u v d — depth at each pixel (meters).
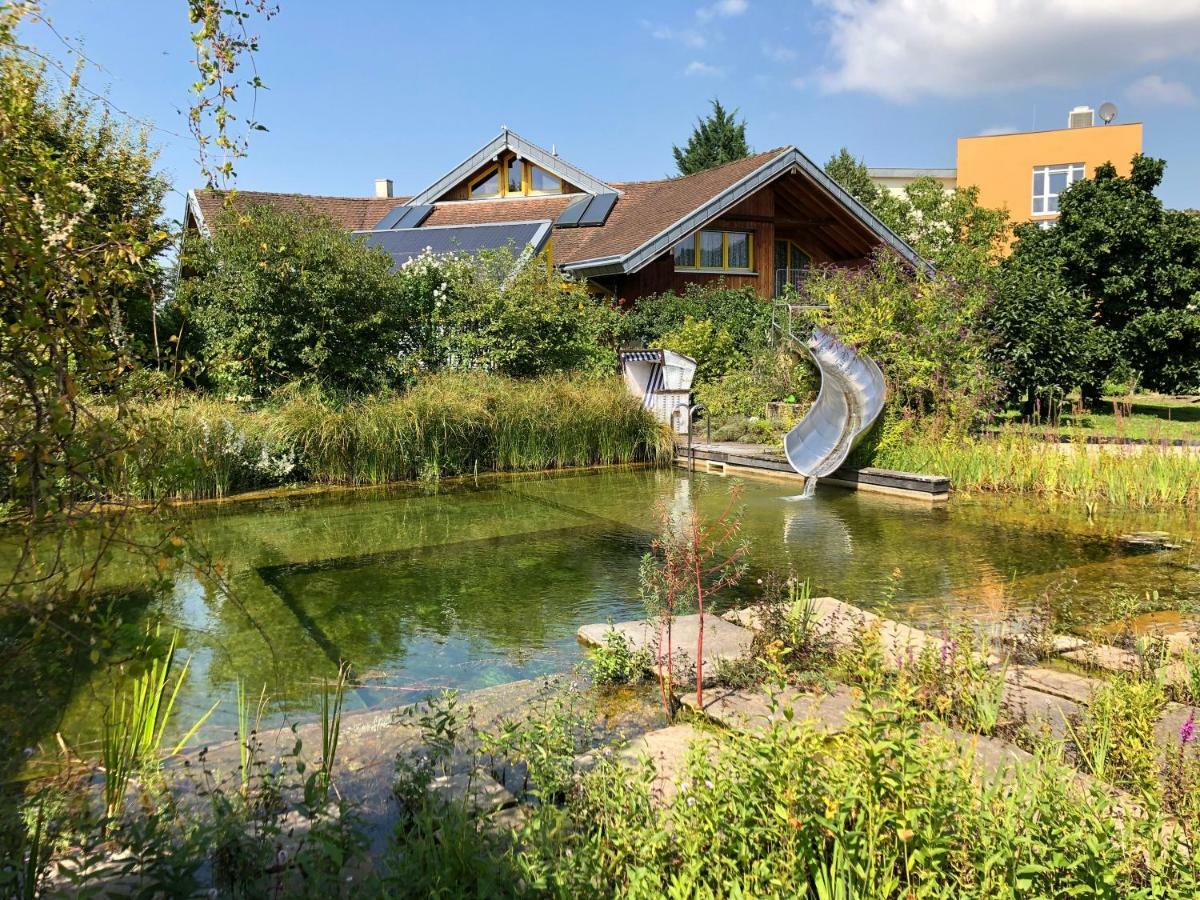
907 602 6.28
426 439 12.76
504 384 14.20
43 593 2.99
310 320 13.70
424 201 25.28
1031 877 2.14
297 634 5.61
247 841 2.49
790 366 15.83
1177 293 19.44
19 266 2.54
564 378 15.41
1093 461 11.15
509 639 5.53
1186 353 19.53
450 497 11.14
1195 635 5.15
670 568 4.84
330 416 12.05
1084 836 2.23
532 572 7.25
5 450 2.50
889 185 42.41
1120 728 3.34
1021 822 2.30
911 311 13.29
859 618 5.37
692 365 15.54
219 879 2.49
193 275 13.37
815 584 6.81
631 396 14.80
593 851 2.38
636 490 11.73
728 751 2.74
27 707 3.84
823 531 8.92
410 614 6.04
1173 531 8.87
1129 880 2.29
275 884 2.46
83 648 4.46
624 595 6.53
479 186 25.92
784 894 2.12
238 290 13.12
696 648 5.01
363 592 6.61
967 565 7.43
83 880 2.19
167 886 2.19
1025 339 15.33
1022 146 37.00
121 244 2.86
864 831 2.29
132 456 2.75
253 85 3.38
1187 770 2.96
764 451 13.70
